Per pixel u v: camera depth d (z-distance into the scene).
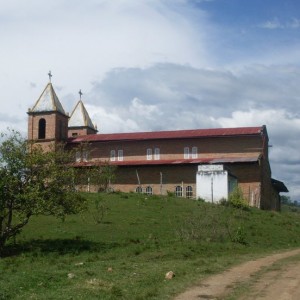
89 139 74.88
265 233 36.94
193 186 67.06
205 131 72.31
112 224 35.06
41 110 75.38
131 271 18.73
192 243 28.98
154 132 75.06
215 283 16.69
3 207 25.64
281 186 79.62
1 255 25.42
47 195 26.52
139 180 69.44
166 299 14.10
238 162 65.19
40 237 29.84
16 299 13.75
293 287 15.98
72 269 19.44
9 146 26.27
